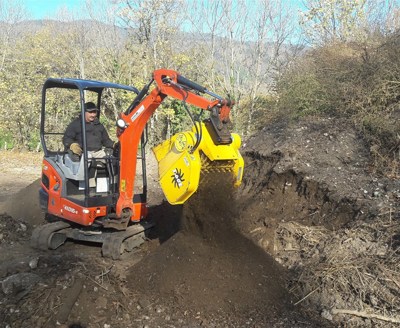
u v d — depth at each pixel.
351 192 6.55
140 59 22.48
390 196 6.21
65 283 4.97
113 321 4.46
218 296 4.79
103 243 6.06
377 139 7.51
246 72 20.59
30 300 4.73
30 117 25.08
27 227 7.35
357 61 9.54
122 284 5.10
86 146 5.96
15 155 19.56
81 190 6.45
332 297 4.77
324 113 9.05
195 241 5.47
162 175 5.25
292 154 7.76
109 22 23.97
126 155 5.95
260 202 7.45
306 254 5.79
